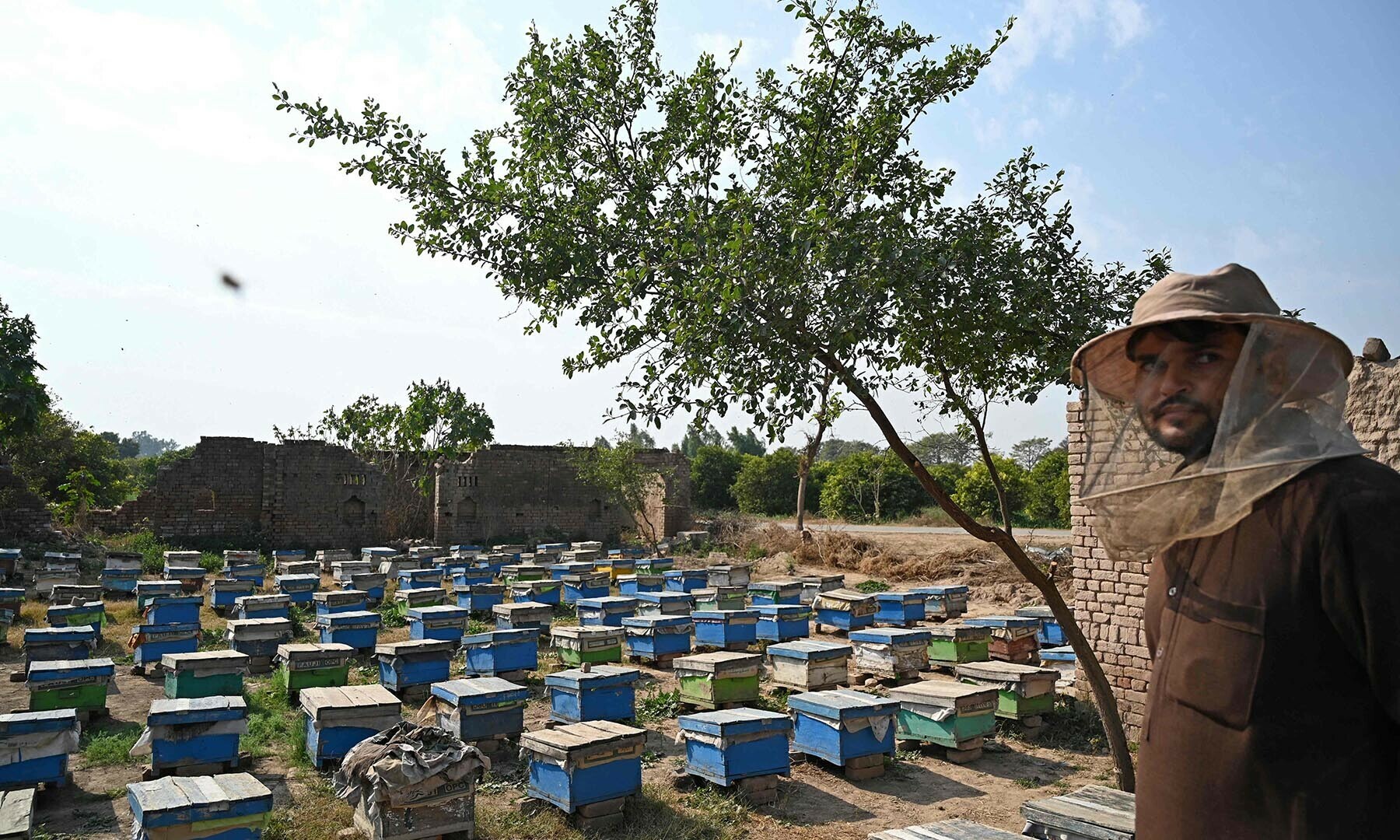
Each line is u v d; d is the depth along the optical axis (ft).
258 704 42.29
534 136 24.47
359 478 127.03
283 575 84.99
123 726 39.06
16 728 29.53
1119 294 24.88
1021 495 160.76
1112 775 33.01
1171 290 6.59
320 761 32.45
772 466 207.62
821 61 24.53
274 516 122.11
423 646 44.01
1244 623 5.75
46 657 43.45
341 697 33.94
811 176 23.15
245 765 33.04
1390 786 5.45
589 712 35.58
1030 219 25.25
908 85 24.64
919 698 35.83
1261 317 5.93
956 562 94.27
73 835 27.09
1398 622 5.05
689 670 41.88
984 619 51.67
